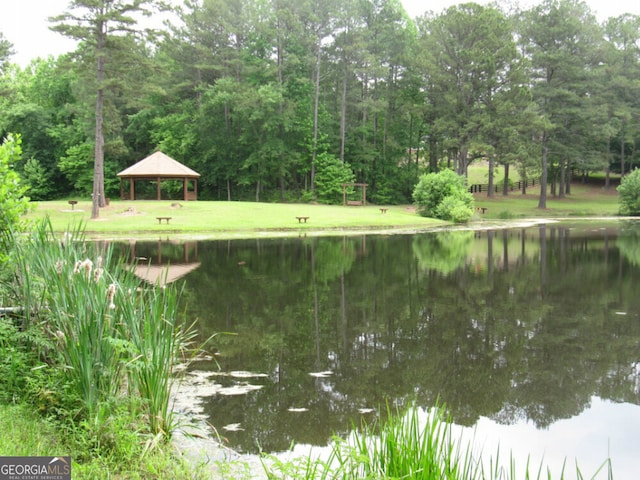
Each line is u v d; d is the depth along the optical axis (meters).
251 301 12.28
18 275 6.53
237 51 50.94
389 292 13.43
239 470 4.66
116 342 4.91
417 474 3.43
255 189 55.00
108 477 3.94
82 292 5.22
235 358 8.16
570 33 49.53
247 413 6.05
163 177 42.12
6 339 5.71
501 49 46.50
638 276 15.70
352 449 3.78
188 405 6.29
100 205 35.84
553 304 12.07
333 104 57.38
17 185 6.86
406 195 56.09
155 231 28.70
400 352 8.52
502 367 7.81
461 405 6.42
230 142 52.22
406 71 53.84
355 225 32.59
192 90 54.16
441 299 12.61
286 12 49.81
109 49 33.03
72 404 4.91
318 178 50.81
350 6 50.06
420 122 56.44
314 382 7.12
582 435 5.69
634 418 6.10
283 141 51.66
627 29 53.81
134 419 4.82
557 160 55.38
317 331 9.77
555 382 7.22
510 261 18.89
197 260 19.03
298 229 31.36
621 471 4.92
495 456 5.18
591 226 35.56
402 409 6.23
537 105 49.59
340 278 15.43
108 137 53.44
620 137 58.62
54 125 59.03
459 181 39.34
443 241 25.88
